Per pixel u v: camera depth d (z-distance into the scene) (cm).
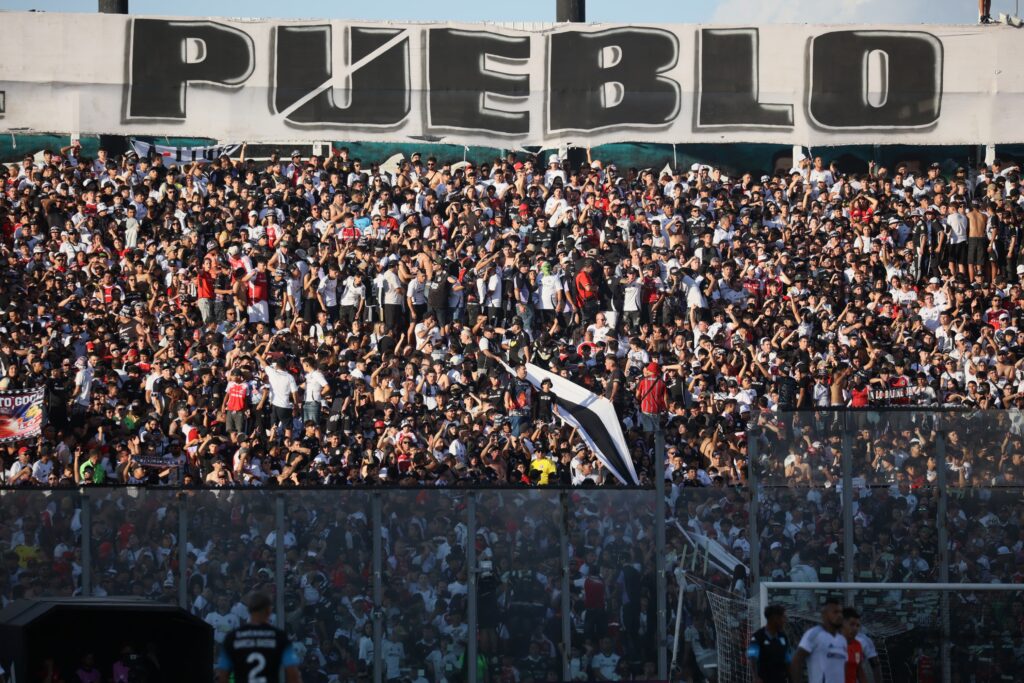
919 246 9612
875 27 11038
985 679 4878
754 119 10988
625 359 8488
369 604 4938
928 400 8200
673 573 5012
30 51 10569
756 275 9156
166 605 4550
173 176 9850
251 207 9556
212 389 7856
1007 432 5059
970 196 10556
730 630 4969
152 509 4981
